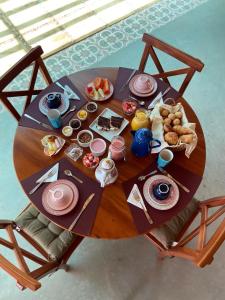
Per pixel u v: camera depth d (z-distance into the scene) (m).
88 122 1.73
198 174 1.60
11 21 3.16
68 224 1.45
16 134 1.68
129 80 1.88
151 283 2.03
